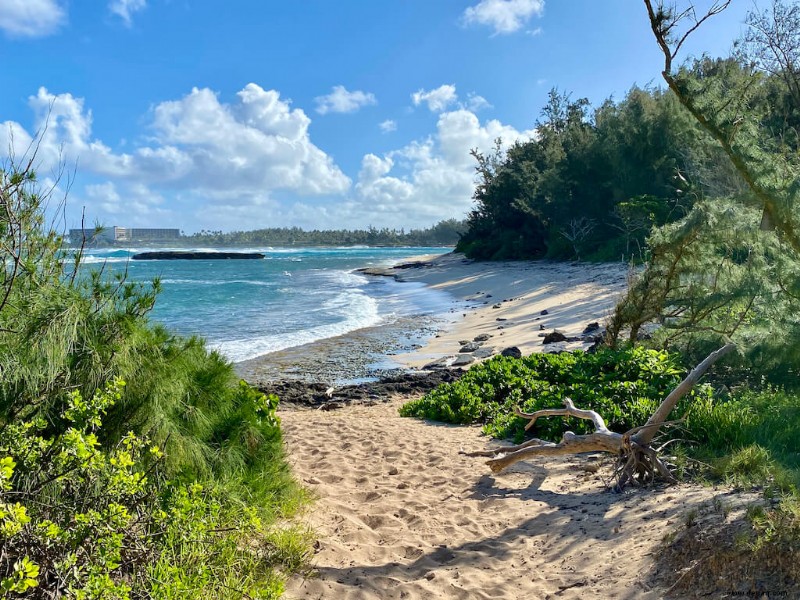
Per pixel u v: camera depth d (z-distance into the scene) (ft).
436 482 23.30
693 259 34.86
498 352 60.13
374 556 16.42
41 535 10.13
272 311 103.30
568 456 24.91
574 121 229.25
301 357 63.57
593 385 31.83
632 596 12.69
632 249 139.23
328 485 23.29
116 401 14.26
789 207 18.48
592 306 81.00
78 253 14.89
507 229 213.66
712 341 33.22
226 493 15.51
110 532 10.84
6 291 12.76
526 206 192.95
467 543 17.11
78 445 11.03
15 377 12.51
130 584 11.71
